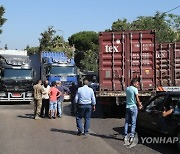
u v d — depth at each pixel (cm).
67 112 1817
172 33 3894
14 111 1858
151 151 867
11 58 2381
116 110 1564
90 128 1224
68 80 2694
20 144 949
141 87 1490
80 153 841
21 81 2375
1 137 1054
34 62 3198
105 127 1247
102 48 1497
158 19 3997
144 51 1498
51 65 2677
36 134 1107
